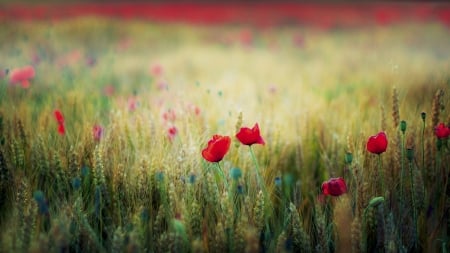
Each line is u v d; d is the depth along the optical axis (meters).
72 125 2.88
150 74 4.40
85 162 2.57
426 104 2.84
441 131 2.51
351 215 2.43
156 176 2.49
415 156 2.59
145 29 8.02
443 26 7.90
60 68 4.05
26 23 6.89
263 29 9.04
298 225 2.39
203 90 3.23
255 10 12.79
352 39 7.21
